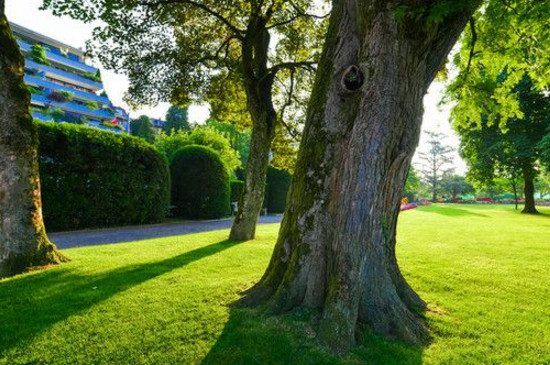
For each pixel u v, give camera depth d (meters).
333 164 3.83
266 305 3.85
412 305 4.13
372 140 3.48
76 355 2.91
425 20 3.26
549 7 5.34
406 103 3.58
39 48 51.28
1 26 5.62
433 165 66.44
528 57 7.92
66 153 11.12
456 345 3.28
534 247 8.79
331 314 3.24
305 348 3.01
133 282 4.99
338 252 3.55
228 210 19.17
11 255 5.56
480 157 27.06
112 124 53.81
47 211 10.65
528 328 3.70
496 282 5.48
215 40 11.45
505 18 6.75
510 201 52.66
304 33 11.13
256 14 9.14
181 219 17.02
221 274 5.57
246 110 13.32
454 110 8.13
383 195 3.60
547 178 40.34
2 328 3.38
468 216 21.23
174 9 9.40
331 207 3.78
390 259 4.18
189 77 10.88
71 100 53.03
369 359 2.90
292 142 13.59
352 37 3.91
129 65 9.91
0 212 5.55
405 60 3.47
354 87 3.69
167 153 26.80
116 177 12.70
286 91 13.56
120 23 8.78
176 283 4.98
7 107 5.66
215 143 27.62
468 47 7.73
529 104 24.88
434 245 9.07
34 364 2.78
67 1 7.19
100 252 7.39
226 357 2.89
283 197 27.25
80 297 4.30
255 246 8.44
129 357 2.89
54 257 6.18
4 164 5.61
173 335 3.27
